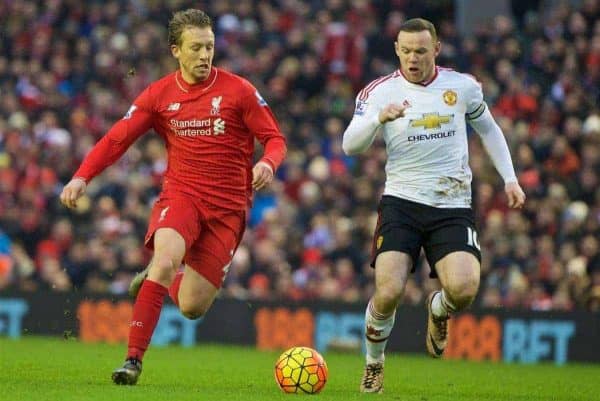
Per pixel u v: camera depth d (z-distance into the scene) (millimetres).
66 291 42062
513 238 44719
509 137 50875
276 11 59875
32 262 49094
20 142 52750
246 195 23078
